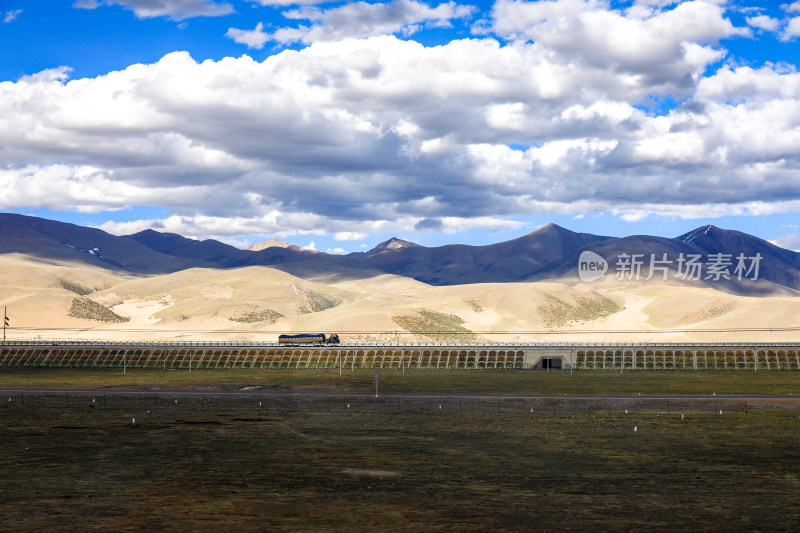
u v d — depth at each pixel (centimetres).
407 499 5969
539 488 6375
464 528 5081
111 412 11588
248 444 8700
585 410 11681
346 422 10450
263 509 5641
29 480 6806
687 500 5903
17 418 10900
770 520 5291
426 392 14762
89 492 6281
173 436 9269
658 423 10231
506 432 9512
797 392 14450
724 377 18188
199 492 6259
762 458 7788
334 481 6688
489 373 19738
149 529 5056
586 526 5128
